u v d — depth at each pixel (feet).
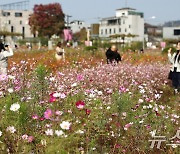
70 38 179.73
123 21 378.94
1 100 21.30
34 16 319.27
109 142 19.80
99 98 25.88
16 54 85.92
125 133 20.72
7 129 17.13
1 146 16.31
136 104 26.53
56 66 58.70
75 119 20.49
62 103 21.74
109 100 25.89
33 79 24.71
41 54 86.28
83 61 64.03
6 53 42.47
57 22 318.04
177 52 45.39
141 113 23.26
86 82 38.34
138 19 375.45
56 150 16.22
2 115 18.74
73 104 22.68
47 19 316.19
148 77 47.03
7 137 16.84
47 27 316.40
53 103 21.36
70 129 18.04
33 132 17.66
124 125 21.35
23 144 16.40
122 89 28.94
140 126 20.72
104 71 47.96
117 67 50.55
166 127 22.52
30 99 21.26
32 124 18.15
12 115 18.71
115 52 58.13
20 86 23.71
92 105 24.38
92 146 17.63
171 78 44.70
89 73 45.19
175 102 35.73
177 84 43.45
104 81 40.63
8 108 18.85
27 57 78.48
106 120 20.93
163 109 26.25
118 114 21.86
